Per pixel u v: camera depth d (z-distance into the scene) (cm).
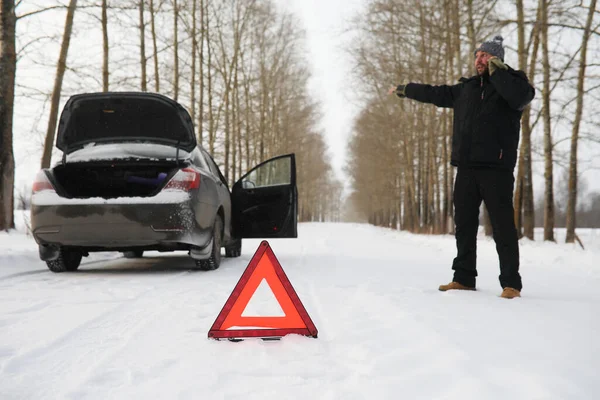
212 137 2141
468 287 412
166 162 543
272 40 2703
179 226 519
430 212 2566
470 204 407
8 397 175
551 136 1409
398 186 3944
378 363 203
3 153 990
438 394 167
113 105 544
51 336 261
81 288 432
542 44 1333
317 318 302
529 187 1400
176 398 171
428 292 395
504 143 386
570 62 1347
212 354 226
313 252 941
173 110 553
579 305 328
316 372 197
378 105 2855
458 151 403
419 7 1703
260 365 207
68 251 571
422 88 434
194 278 513
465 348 214
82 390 179
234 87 2391
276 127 3350
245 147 3081
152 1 1477
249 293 260
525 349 213
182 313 323
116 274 550
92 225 513
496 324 266
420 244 1315
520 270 632
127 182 599
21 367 209
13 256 612
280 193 699
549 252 830
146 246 547
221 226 644
